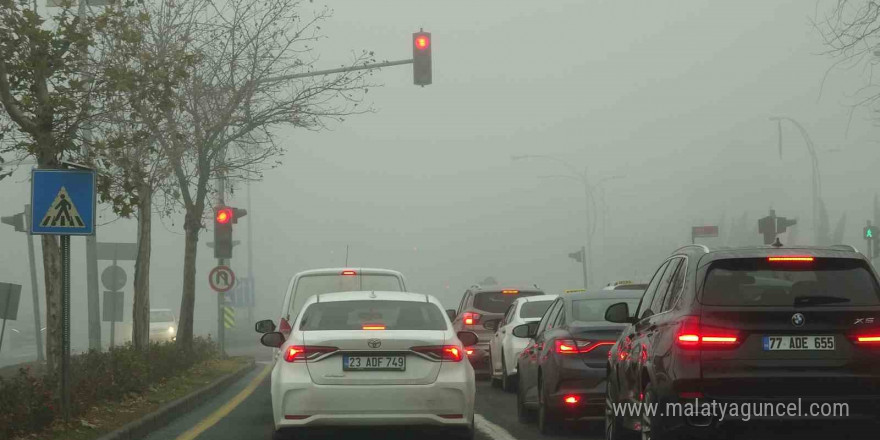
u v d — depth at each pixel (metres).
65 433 11.42
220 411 15.89
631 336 9.68
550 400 12.23
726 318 7.79
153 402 15.13
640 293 13.44
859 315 7.74
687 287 8.17
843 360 7.68
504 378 18.92
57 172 12.16
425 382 10.52
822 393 7.66
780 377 7.65
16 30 14.01
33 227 12.09
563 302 13.36
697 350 7.78
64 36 14.53
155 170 22.72
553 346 12.34
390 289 18.25
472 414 10.96
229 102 24.58
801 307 7.77
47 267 15.63
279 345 12.94
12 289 20.61
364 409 10.40
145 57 15.44
